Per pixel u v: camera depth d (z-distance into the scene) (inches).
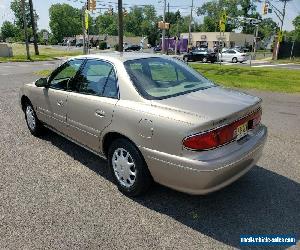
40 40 4798.2
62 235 128.0
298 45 1727.4
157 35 4616.1
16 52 1930.4
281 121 299.6
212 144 125.4
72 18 5226.4
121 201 152.8
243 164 138.1
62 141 230.7
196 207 148.6
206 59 1418.6
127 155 151.1
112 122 152.1
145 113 137.8
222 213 144.3
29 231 130.3
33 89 219.5
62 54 1787.6
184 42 2250.2
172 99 142.8
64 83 190.7
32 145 222.7
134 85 149.7
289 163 198.4
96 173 181.3
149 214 142.8
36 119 228.4
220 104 139.0
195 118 125.3
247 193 161.3
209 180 125.3
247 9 3941.9
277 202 153.4
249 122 146.3
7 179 172.7
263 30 4382.4
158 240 126.0
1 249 120.1
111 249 120.7
